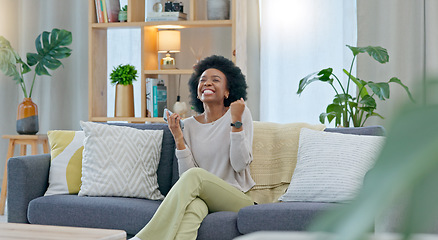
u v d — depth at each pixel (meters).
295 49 4.43
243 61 4.31
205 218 2.39
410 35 4.20
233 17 4.22
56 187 2.84
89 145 2.85
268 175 2.77
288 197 2.59
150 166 2.88
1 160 5.19
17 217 2.72
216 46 4.77
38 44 4.56
